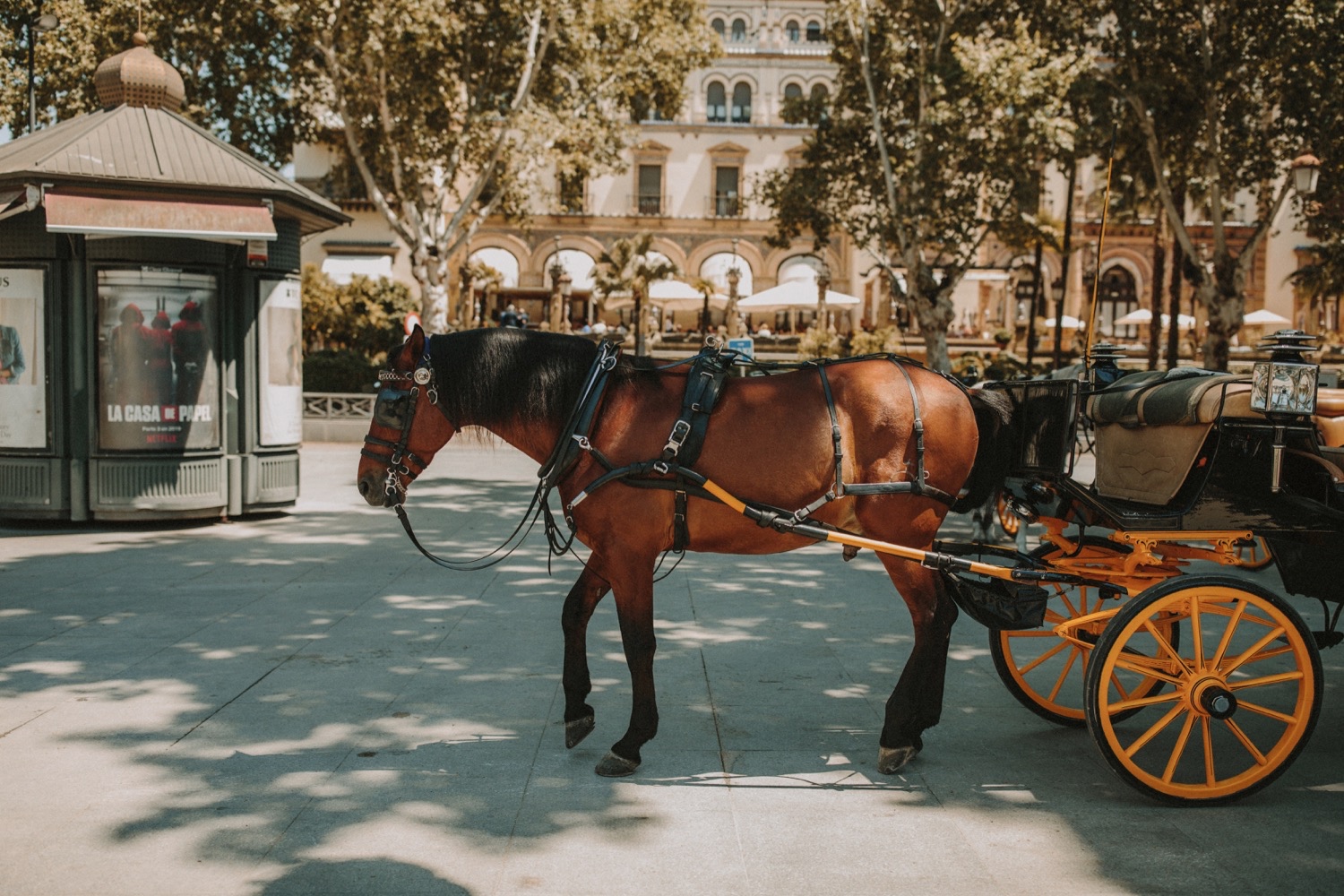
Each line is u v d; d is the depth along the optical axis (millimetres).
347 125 24250
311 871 3848
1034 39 23609
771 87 51625
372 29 21781
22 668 6406
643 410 4879
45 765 4855
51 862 3904
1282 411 4512
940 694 4973
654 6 25969
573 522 4930
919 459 4871
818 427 4824
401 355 5020
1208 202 28797
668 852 4035
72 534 11227
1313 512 4746
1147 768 4988
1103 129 23391
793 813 4418
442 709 5711
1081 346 35094
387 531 11688
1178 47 22859
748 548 4938
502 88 26250
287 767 4855
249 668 6426
